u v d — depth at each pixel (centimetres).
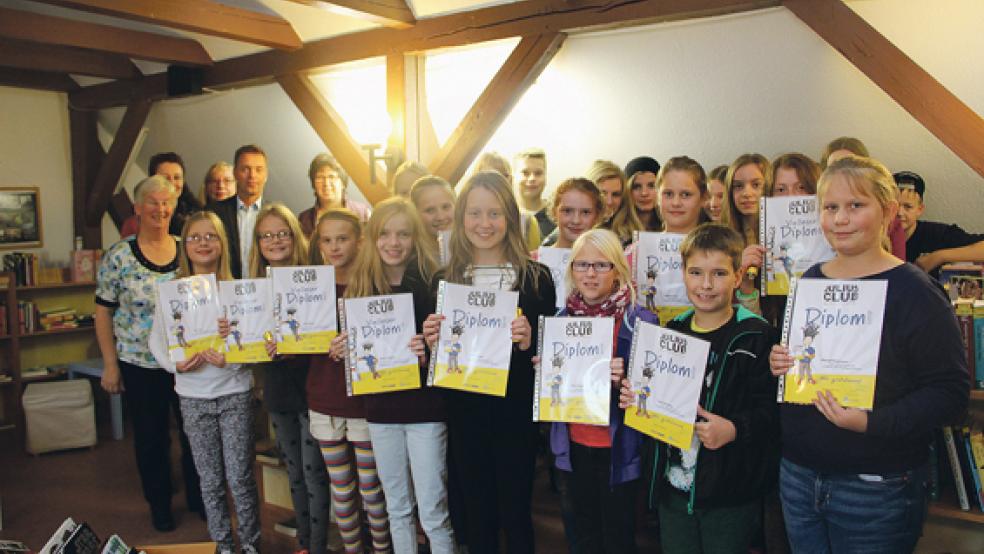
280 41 445
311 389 274
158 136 604
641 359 208
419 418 246
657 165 348
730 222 279
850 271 183
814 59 323
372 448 265
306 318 264
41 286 550
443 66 432
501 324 229
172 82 517
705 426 196
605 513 226
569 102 402
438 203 290
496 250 244
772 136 349
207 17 404
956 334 169
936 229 293
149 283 349
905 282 173
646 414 205
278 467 331
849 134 330
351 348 245
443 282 233
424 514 251
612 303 225
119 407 514
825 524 188
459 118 442
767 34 328
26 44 485
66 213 607
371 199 450
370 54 432
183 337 281
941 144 312
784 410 192
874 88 315
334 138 460
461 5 391
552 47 364
